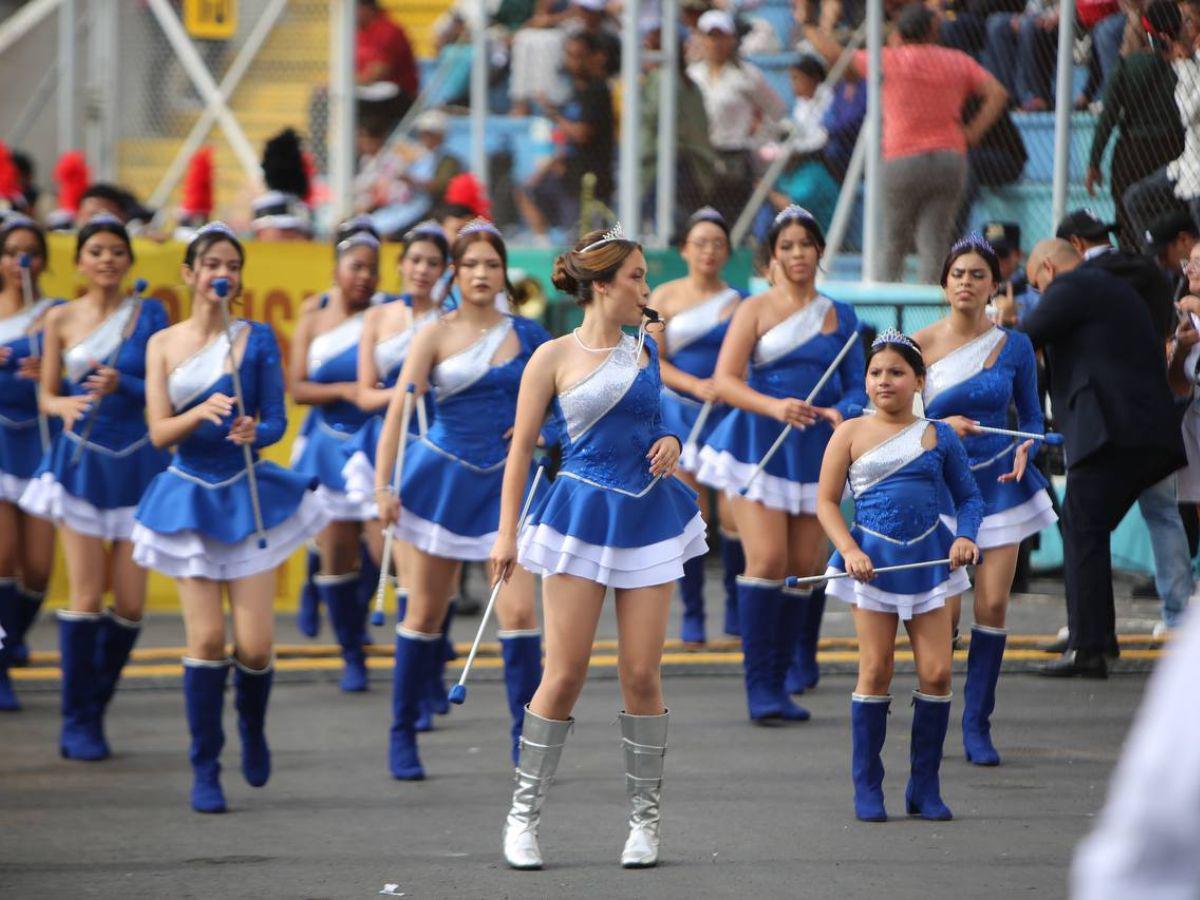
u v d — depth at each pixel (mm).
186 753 13375
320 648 17844
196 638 11555
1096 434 14773
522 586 12586
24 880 9711
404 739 12508
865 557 10750
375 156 26609
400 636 12477
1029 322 14969
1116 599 19641
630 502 9906
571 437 10023
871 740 11031
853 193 22516
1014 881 9469
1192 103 16344
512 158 25484
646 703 9945
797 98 23266
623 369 9961
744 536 14250
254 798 11875
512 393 12469
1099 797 11531
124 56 27375
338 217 23781
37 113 27516
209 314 12086
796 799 11594
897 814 11156
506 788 12133
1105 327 14812
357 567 15938
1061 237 15625
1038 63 19203
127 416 13703
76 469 13383
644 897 9227
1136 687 15102
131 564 13438
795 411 14008
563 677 9930
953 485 11102
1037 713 14148
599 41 24438
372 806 11609
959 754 12898
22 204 20625
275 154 21703
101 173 27266
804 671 15477
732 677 16328
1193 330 15352
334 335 16500
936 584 10797
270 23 27203
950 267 13125
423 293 15539
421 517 12273
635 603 9875
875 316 20531
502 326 12531
